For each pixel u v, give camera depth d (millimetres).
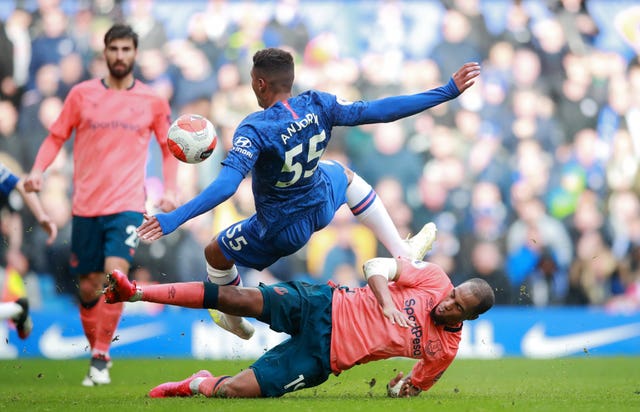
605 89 53750
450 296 19547
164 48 51531
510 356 41250
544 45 53875
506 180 50281
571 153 51938
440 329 20016
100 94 29219
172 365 33688
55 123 29219
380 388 24609
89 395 22172
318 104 19328
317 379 19969
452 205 49375
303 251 46750
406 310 19859
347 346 19734
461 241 48781
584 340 42094
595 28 54969
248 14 52719
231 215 46500
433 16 54031
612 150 52719
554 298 48562
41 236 46000
